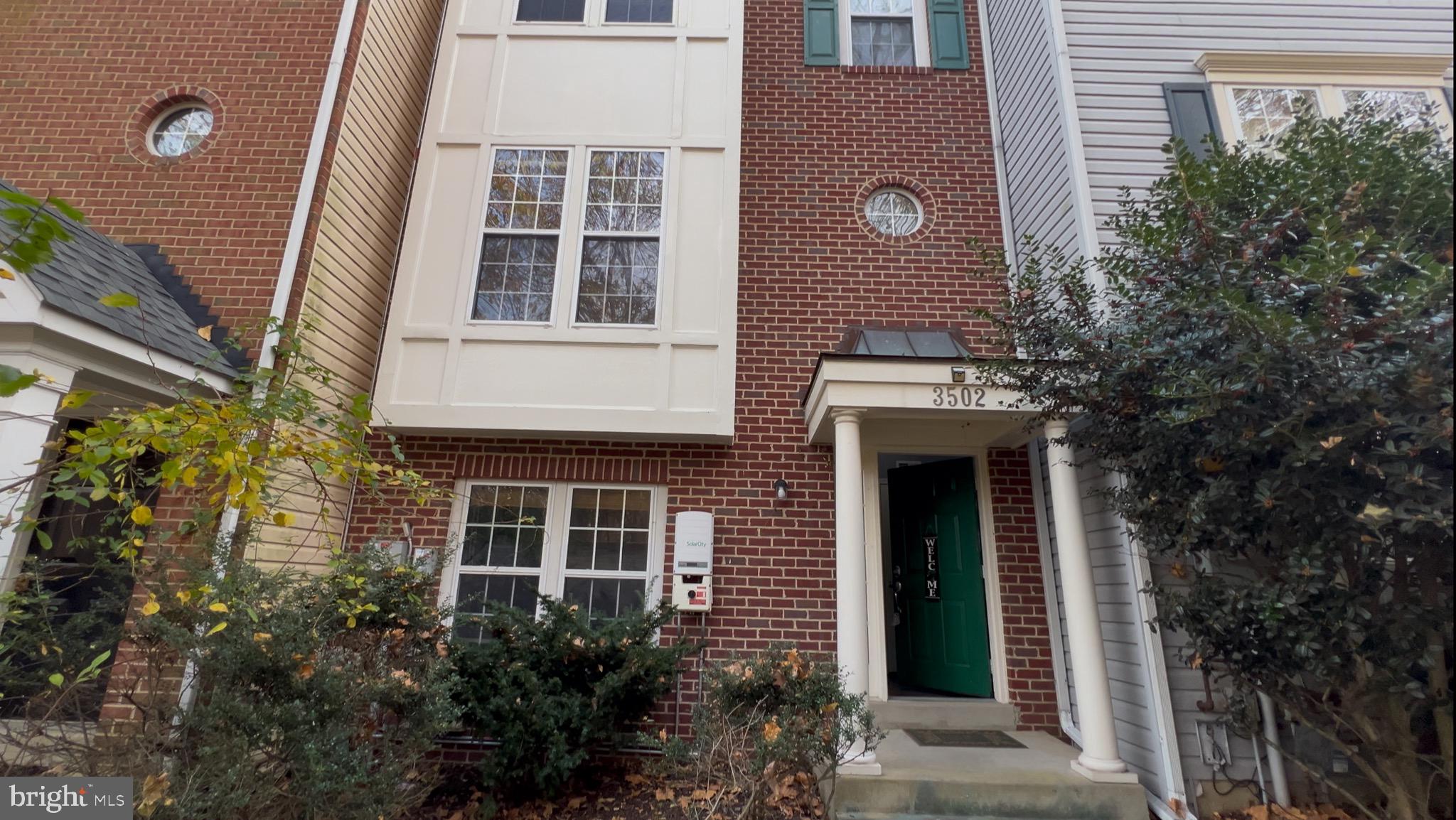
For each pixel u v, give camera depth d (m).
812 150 6.82
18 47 5.56
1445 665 3.32
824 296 6.30
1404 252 2.71
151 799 2.62
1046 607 5.44
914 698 5.50
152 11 5.66
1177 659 4.27
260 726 2.93
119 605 3.87
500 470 5.56
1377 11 5.80
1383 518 2.57
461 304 5.62
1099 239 5.11
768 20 7.37
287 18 5.61
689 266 5.79
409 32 6.67
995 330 6.09
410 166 6.70
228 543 3.87
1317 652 3.01
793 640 5.27
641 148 6.11
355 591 4.02
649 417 5.37
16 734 3.30
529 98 6.25
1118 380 3.48
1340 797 4.02
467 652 4.43
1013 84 6.59
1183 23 5.79
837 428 4.64
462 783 4.62
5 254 2.11
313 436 4.93
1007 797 3.86
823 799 4.08
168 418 2.90
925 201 6.68
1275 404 2.93
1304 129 3.46
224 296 4.87
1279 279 3.01
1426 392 2.50
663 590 5.41
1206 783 4.10
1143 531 3.80
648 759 4.89
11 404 3.50
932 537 6.15
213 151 5.27
